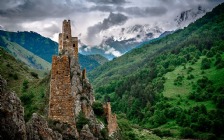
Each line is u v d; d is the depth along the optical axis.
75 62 99.44
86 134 58.47
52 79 49.94
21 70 123.44
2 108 29.84
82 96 88.19
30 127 37.22
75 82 91.19
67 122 48.81
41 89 78.94
